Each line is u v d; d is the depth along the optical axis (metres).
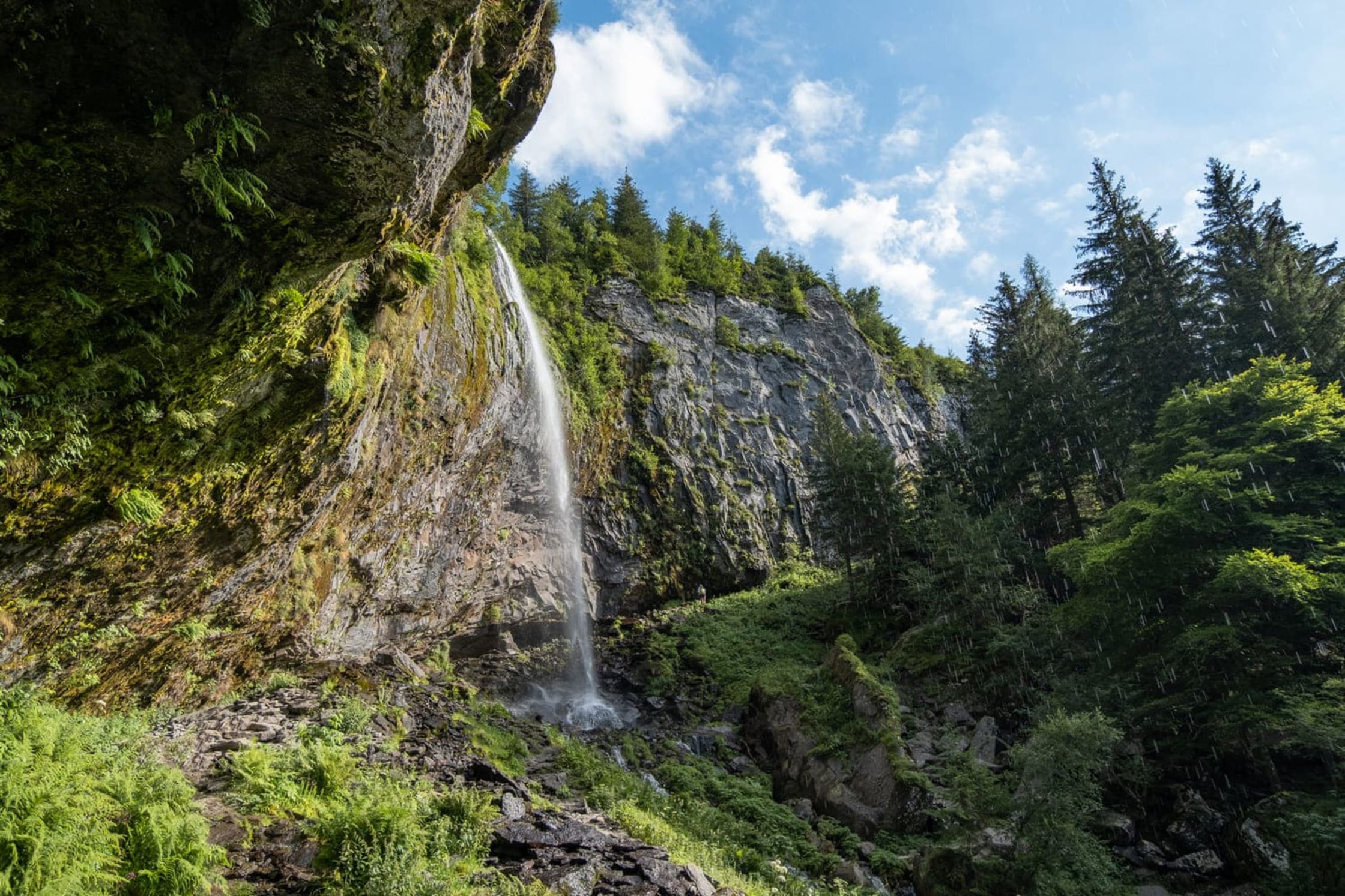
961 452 31.00
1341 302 19.36
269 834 6.74
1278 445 14.20
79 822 4.65
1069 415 24.94
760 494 37.47
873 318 60.78
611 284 40.53
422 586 19.67
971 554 21.00
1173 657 13.98
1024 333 30.92
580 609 27.95
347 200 5.79
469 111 6.82
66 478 6.60
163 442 7.22
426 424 16.20
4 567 6.97
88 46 4.01
